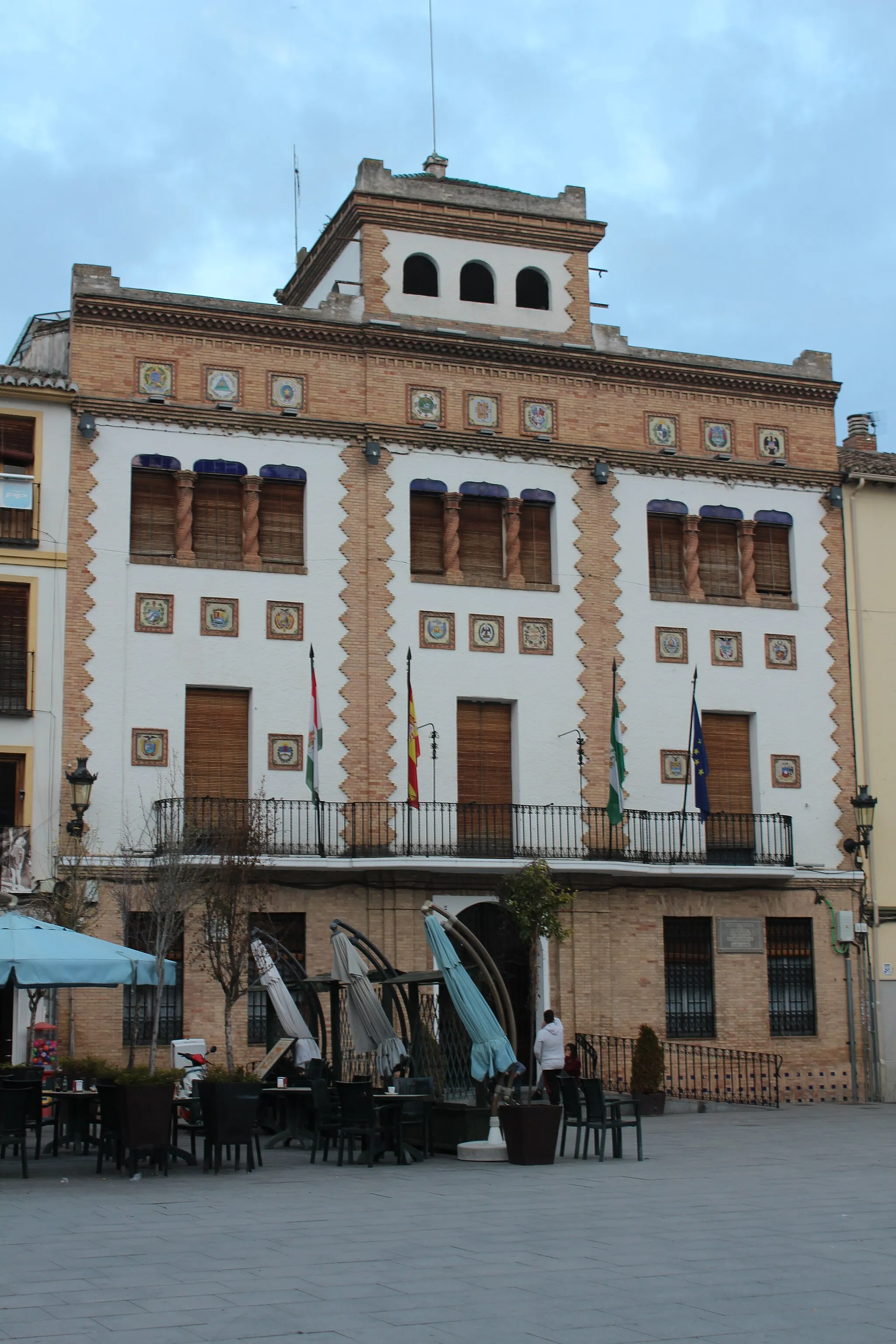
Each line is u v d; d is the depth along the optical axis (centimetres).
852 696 3359
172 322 2967
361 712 2988
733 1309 1071
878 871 3309
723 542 3347
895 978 3275
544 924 2542
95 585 2850
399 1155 1942
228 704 2930
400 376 3117
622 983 3064
